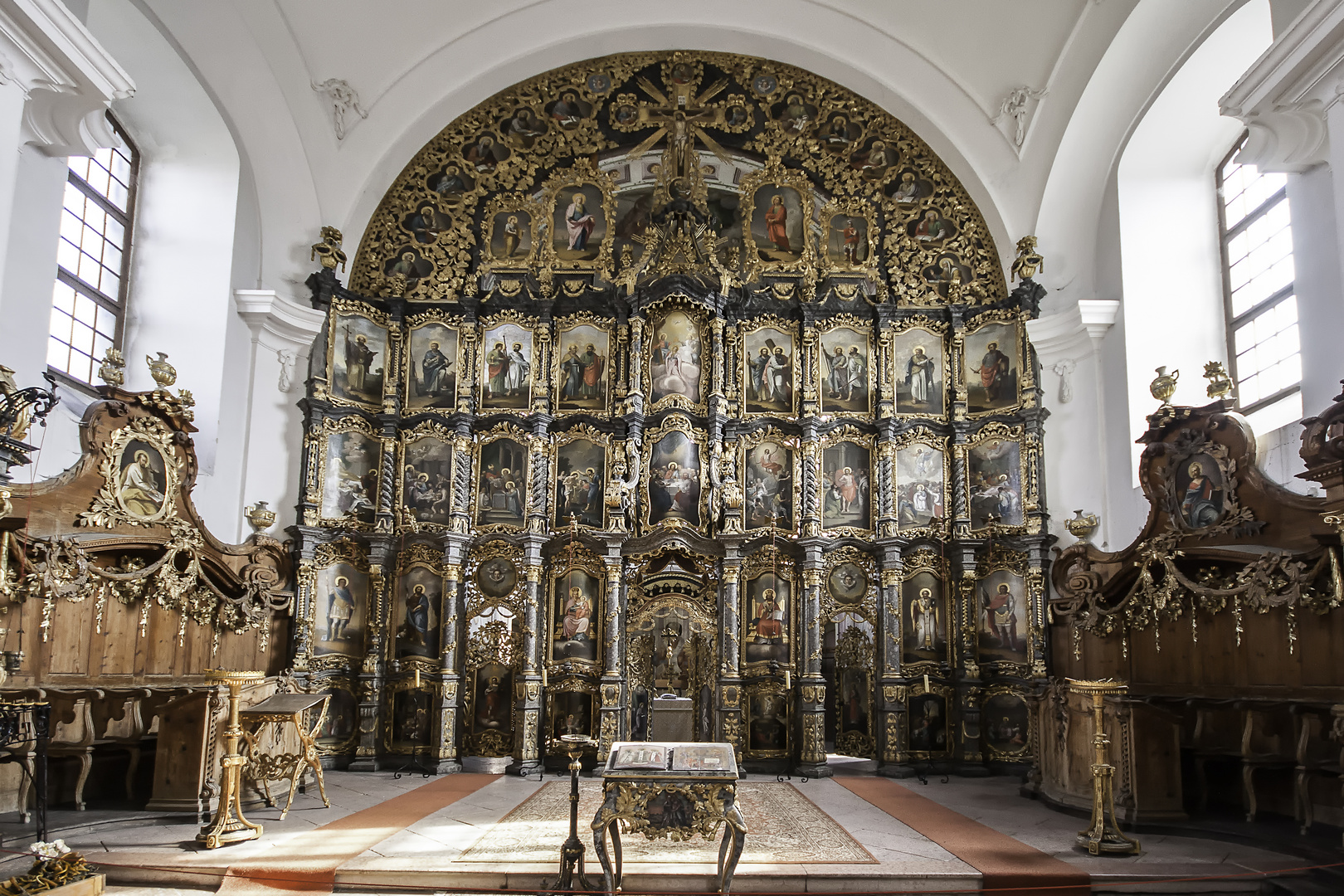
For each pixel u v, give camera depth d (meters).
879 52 20.50
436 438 19.67
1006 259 20.55
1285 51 11.98
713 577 19.20
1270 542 13.69
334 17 18.66
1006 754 18.47
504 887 10.09
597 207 21.12
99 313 17.06
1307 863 10.58
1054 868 10.41
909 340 20.42
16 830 11.28
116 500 14.52
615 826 9.75
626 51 21.41
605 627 18.67
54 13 11.52
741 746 18.39
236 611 16.72
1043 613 18.59
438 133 21.20
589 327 20.41
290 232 19.81
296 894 9.98
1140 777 12.61
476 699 18.69
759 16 20.58
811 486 19.55
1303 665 12.93
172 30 16.92
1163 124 18.39
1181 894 9.91
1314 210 13.66
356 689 18.69
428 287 20.59
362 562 19.11
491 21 20.27
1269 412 16.20
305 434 19.02
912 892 10.02
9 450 11.64
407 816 13.20
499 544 19.14
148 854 10.74
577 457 19.75
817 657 18.59
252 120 18.64
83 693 12.45
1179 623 15.22
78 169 16.50
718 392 19.81
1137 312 18.39
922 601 19.17
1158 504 15.60
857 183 21.34
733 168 22.80
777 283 20.80
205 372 17.91
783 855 10.98
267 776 13.13
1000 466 19.59
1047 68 19.14
